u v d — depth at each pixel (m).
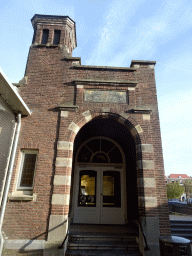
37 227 5.20
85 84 6.89
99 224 7.59
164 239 3.95
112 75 7.13
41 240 5.08
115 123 7.53
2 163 5.50
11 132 5.99
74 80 6.87
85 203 8.03
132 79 7.11
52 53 7.45
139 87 7.00
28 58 7.39
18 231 5.14
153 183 5.72
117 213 7.89
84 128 8.10
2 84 4.73
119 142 9.02
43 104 6.62
